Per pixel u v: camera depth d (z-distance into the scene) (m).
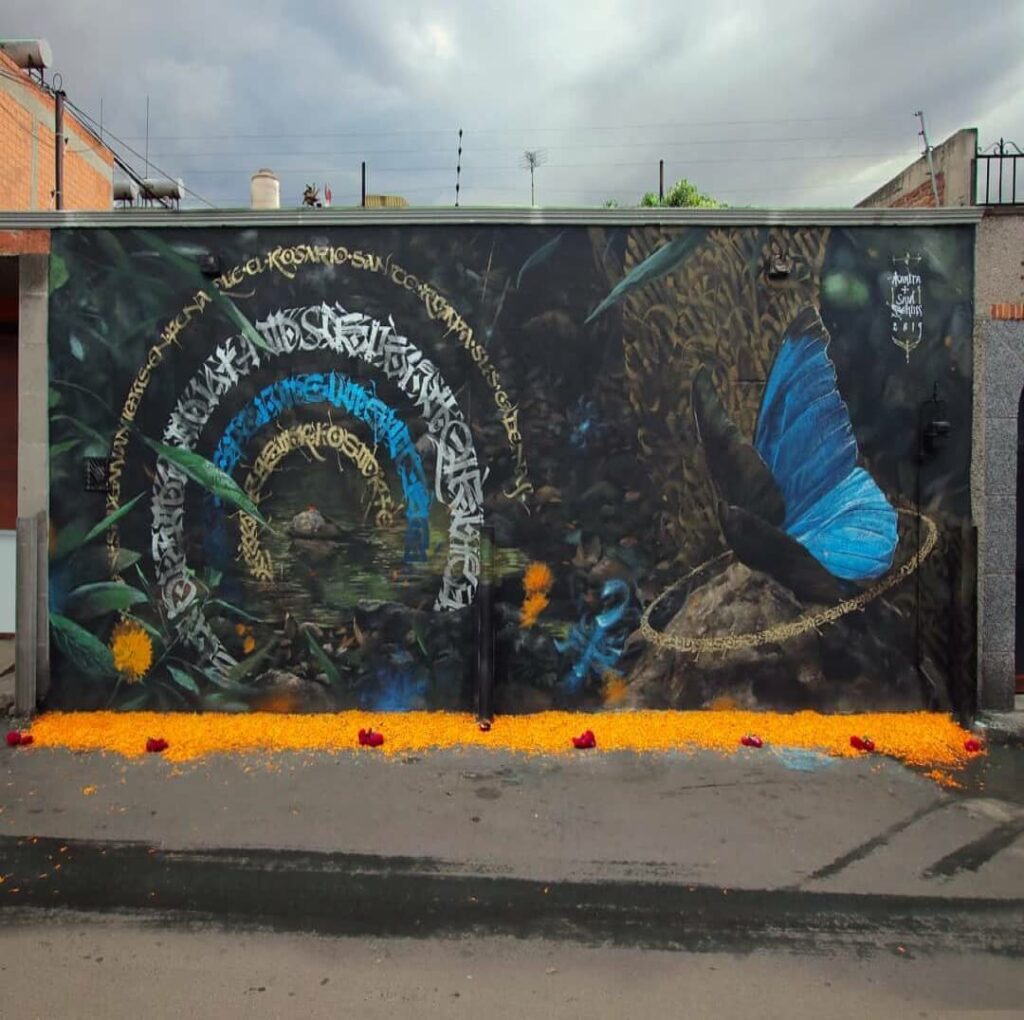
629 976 3.22
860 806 4.81
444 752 5.54
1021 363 6.17
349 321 6.13
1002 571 6.20
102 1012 2.97
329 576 6.16
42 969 3.23
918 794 4.98
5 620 8.28
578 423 6.14
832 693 6.21
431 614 6.16
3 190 11.59
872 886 3.93
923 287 6.16
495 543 6.13
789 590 6.19
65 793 4.90
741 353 6.15
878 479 6.20
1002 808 4.80
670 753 5.55
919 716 6.14
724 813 4.70
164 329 6.17
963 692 6.05
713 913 3.68
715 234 6.12
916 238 6.15
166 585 6.19
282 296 6.14
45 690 6.23
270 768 5.28
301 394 6.16
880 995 3.11
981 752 5.65
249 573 6.18
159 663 6.19
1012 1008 3.04
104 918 3.61
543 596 6.14
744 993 3.12
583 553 6.16
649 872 4.04
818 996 3.10
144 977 3.19
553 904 3.74
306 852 4.21
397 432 6.14
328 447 6.16
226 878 3.95
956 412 6.20
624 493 6.16
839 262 6.15
